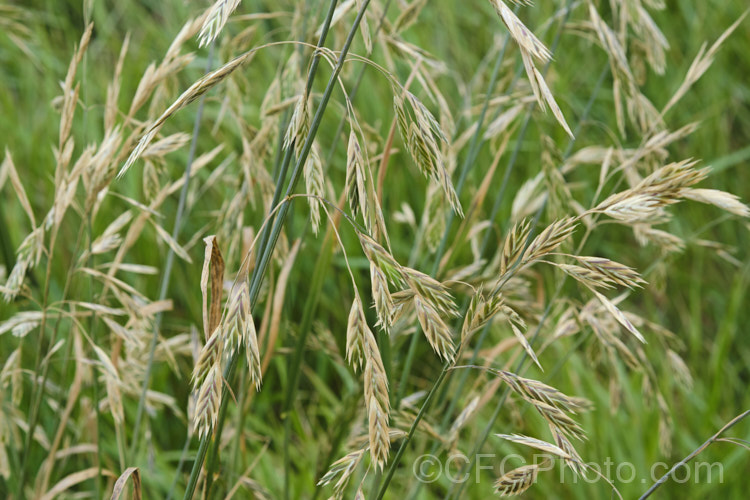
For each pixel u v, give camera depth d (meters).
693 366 0.75
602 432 0.65
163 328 0.75
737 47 1.01
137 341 0.47
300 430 0.64
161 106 0.50
